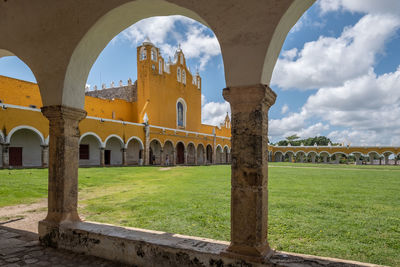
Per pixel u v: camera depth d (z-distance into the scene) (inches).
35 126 810.8
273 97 130.4
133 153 1302.9
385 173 911.0
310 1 120.3
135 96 1539.1
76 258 151.3
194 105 1807.3
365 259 159.6
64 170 172.6
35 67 178.9
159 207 302.2
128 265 142.4
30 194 382.9
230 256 119.0
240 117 122.6
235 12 122.7
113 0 154.0
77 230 159.8
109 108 1333.7
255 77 119.2
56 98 172.6
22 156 893.8
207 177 670.5
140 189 454.3
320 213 269.3
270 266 112.2
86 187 476.4
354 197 370.3
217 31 126.3
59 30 170.4
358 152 2261.3
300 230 213.3
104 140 1028.5
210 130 2047.2
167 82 1525.6
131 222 240.4
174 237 147.8
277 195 381.4
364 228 219.5
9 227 216.8
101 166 989.2
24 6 181.3
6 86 930.7
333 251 171.0
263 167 121.6
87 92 1712.6
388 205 314.5
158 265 134.3
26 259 149.3
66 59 168.2
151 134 1256.2
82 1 163.2
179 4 135.9
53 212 173.6
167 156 1369.3
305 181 592.7
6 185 437.1
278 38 122.1
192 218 251.9
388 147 2175.2
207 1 128.9
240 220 120.6
